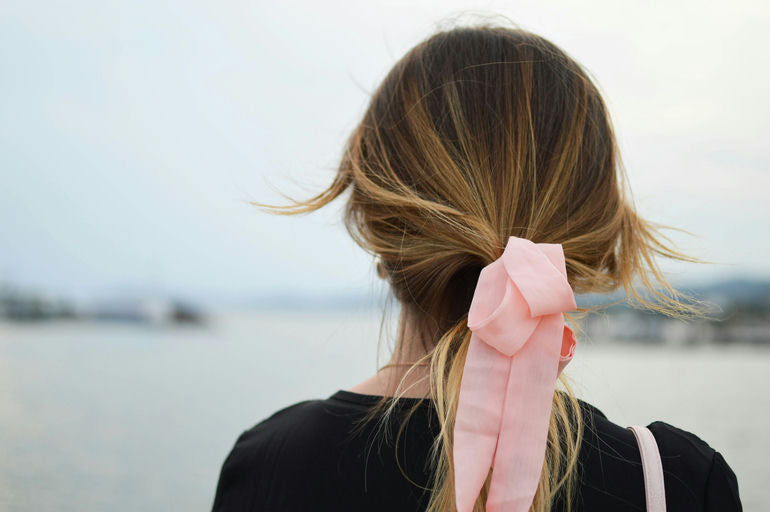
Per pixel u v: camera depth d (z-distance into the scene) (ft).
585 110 2.20
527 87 2.16
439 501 2.01
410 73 2.29
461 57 2.24
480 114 2.15
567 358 1.92
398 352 2.31
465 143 2.13
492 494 1.86
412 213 2.15
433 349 2.20
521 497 1.82
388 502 2.12
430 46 2.34
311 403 2.45
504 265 1.91
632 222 2.36
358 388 2.37
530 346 1.88
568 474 1.98
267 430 2.43
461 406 1.90
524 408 1.86
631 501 2.02
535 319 1.87
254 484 2.30
